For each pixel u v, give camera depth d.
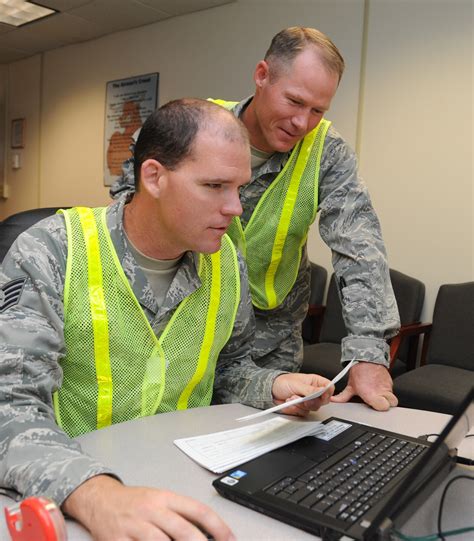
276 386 1.11
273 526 0.69
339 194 1.46
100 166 4.75
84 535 0.66
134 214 1.00
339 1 3.23
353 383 1.21
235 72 3.77
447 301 2.73
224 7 3.79
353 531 0.65
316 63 1.29
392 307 1.32
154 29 4.24
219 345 1.16
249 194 1.54
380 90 3.10
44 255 0.97
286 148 1.41
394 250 3.11
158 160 0.91
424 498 0.71
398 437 0.96
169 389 1.08
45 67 5.20
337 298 3.04
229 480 0.77
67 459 0.73
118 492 0.66
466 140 2.81
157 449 0.90
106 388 1.02
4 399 0.82
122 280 1.00
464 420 0.71
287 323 1.74
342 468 0.82
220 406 1.14
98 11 4.07
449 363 2.67
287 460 0.85
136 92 4.39
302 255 1.68
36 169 5.41
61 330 0.95
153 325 1.04
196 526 0.63
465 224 2.84
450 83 2.85
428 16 2.90
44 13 4.20
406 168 3.03
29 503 0.56
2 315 0.89
